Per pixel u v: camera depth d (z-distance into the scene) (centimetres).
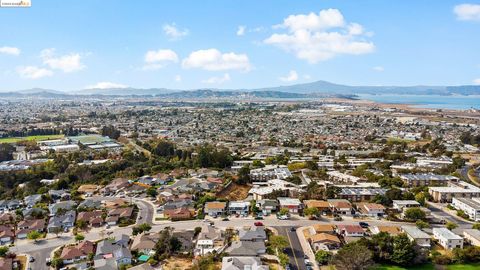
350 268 11031
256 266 11044
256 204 17212
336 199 17625
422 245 13038
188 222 15725
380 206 16562
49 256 12875
